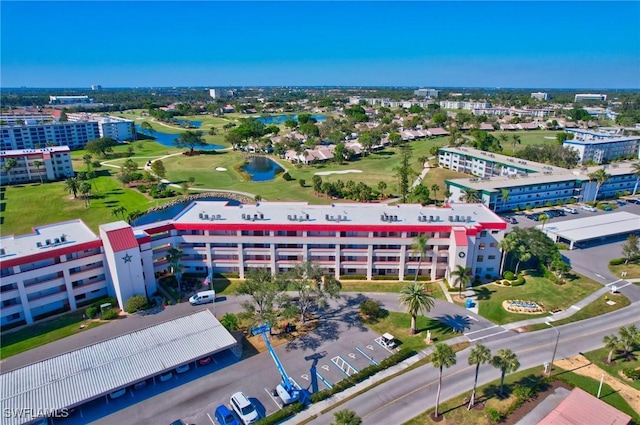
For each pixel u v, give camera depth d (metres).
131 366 69.31
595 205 165.38
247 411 62.66
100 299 94.94
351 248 104.94
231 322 82.06
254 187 197.50
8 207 166.38
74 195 181.00
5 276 82.81
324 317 89.75
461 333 83.31
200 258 107.06
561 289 99.94
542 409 63.78
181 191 188.50
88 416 63.34
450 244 101.75
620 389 67.88
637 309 91.38
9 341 81.12
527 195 161.50
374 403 65.50
